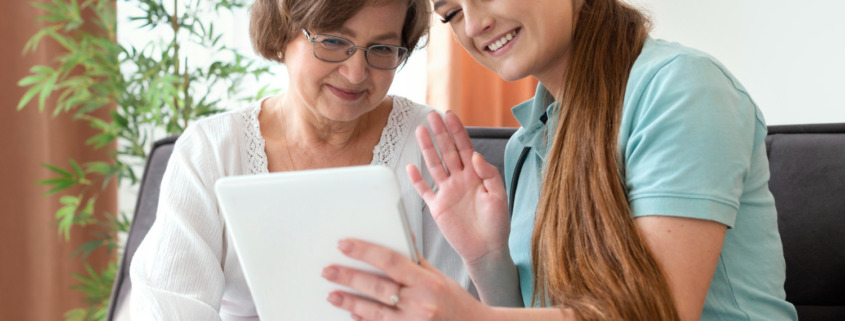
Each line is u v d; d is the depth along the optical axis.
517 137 1.35
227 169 1.48
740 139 0.94
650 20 1.19
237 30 2.77
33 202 2.60
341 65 1.32
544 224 1.07
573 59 1.11
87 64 2.46
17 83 2.55
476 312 0.85
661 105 0.96
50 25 2.56
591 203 0.98
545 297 1.08
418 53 2.85
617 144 1.01
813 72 2.27
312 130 1.49
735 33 2.42
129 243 1.71
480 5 1.12
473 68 2.75
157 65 2.47
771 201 1.06
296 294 0.87
